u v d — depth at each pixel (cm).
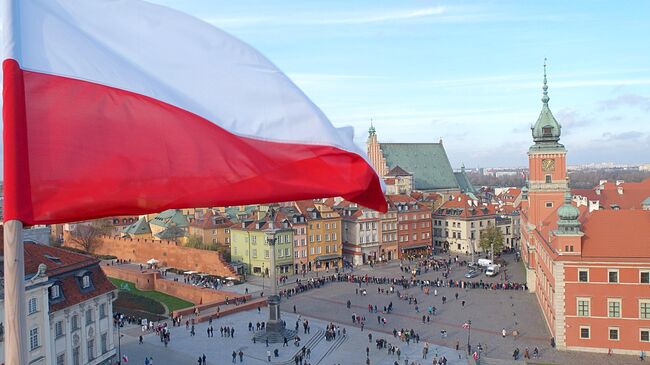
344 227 16712
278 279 13812
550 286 9100
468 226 18250
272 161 1295
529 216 12744
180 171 1261
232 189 1277
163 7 1309
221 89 1305
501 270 14988
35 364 5647
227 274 13650
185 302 12025
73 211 1204
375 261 16750
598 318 8294
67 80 1217
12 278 1123
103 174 1223
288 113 1330
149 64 1276
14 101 1149
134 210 1245
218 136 1285
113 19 1275
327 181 1325
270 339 8831
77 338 6400
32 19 1206
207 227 16188
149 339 9056
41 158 1186
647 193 16675
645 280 8131
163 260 15325
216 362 7944
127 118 1250
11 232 1134
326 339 9012
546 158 12544
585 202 16275
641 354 8088
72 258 6800
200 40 1312
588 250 8388
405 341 8906
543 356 8106
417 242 18112
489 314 10469
